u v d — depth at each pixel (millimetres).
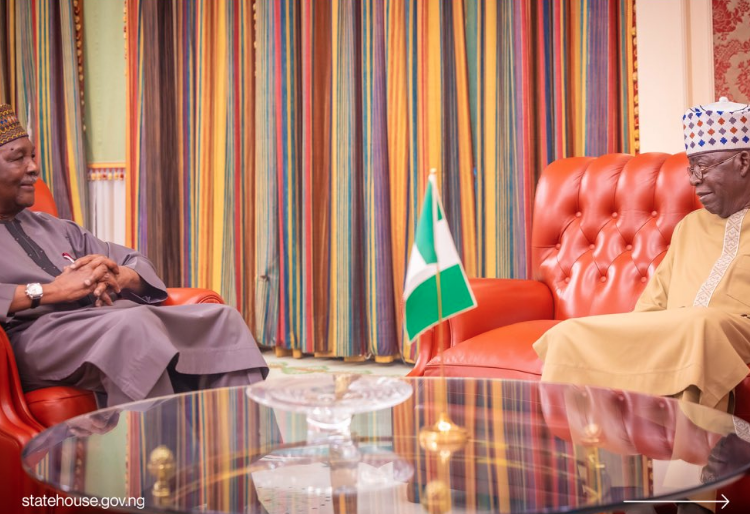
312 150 4199
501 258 3695
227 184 4516
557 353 1908
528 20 3594
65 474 1123
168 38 4652
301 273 4266
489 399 1539
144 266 2357
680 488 1025
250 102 4457
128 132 4590
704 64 3168
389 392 1228
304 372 3887
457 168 3838
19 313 2041
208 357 2107
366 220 4023
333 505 1089
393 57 3938
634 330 1817
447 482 1091
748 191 2100
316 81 4191
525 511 965
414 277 1312
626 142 3451
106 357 1848
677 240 2215
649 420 1352
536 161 3660
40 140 4676
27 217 2324
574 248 2545
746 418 1712
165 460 1201
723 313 1789
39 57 4668
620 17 3428
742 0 3143
